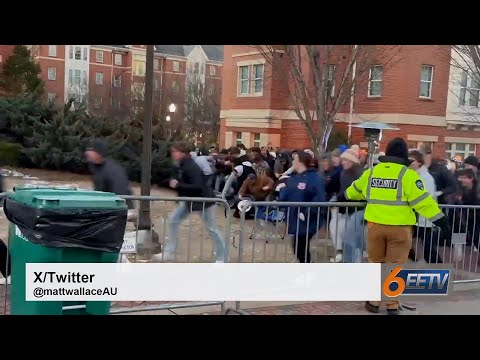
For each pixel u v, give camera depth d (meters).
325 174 8.31
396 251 5.76
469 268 7.36
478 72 14.06
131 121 20.75
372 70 16.77
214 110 43.16
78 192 4.35
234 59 26.95
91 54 74.94
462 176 8.78
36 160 19.75
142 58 77.75
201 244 6.46
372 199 5.79
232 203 10.48
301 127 24.56
